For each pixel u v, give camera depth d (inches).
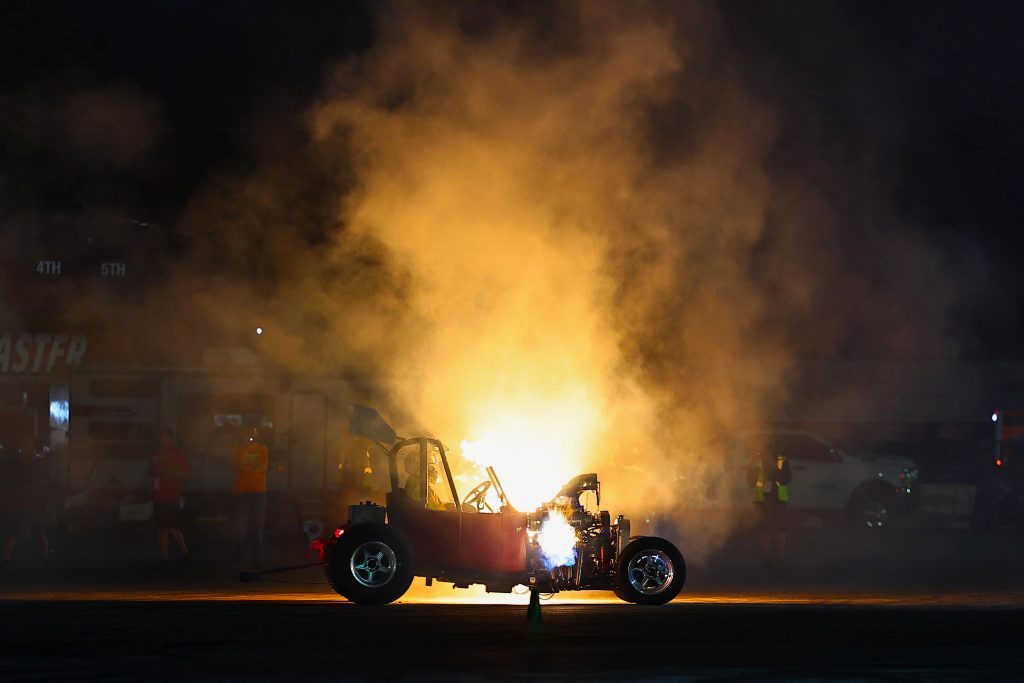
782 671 995.9
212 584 2069.4
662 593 1544.0
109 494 3262.8
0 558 2586.1
